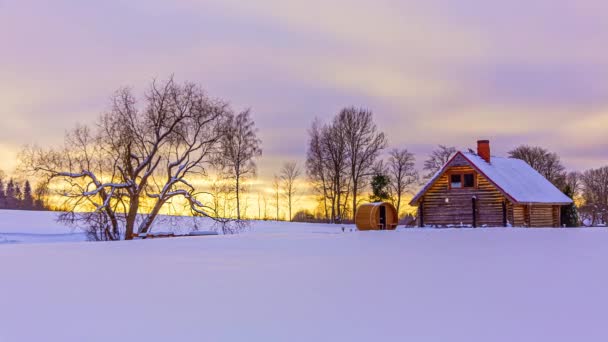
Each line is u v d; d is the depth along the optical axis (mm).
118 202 36375
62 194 35281
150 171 37062
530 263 13750
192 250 18797
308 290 9781
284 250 18578
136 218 38344
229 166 44938
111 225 37188
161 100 38094
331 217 68438
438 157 74500
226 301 8820
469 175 42000
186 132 38844
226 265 13727
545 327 7023
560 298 8875
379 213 41594
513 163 47125
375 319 7512
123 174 35875
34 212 60469
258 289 9898
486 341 6422
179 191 38094
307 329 7020
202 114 39250
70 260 15188
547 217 44062
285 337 6672
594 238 23828
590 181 86438
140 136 37656
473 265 13391
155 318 7676
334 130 67938
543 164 80875
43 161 35375
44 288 10148
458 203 42031
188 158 39344
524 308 8141
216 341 6547
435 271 12266
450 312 7906
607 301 8609
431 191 43156
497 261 14297
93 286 10344
